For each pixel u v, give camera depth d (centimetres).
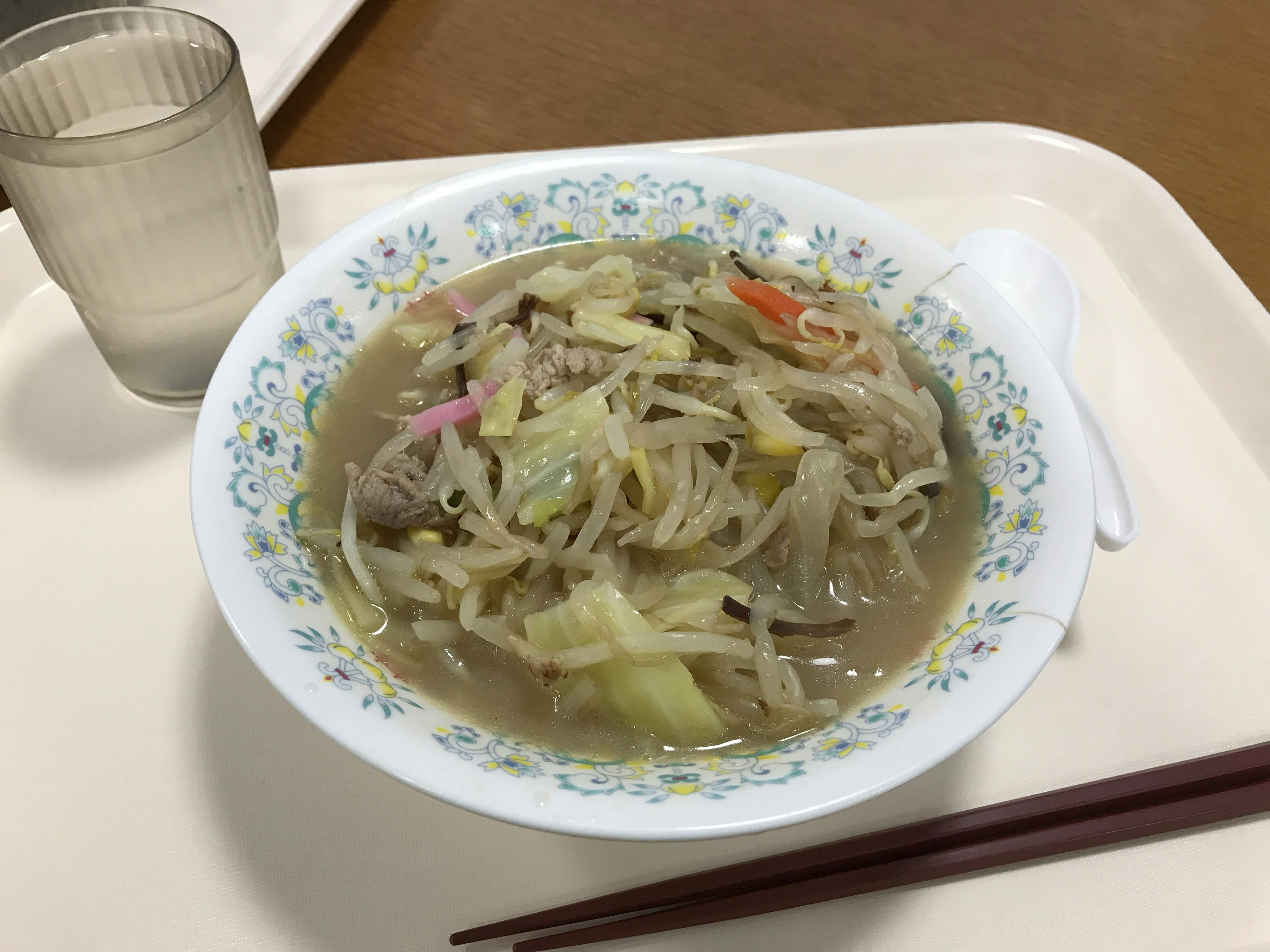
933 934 22
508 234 31
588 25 47
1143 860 24
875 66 47
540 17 47
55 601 27
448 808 24
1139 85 46
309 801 24
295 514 24
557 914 22
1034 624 21
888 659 23
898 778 18
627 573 24
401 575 24
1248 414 32
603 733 22
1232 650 27
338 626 22
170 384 32
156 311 30
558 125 42
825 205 30
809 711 22
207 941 22
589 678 22
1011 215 39
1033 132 41
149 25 31
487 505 24
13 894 22
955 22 49
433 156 41
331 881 23
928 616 24
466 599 23
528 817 18
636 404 26
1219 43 49
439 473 25
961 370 27
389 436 27
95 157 26
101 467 30
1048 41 49
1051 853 24
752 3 50
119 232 28
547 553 24
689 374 26
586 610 22
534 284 29
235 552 21
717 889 23
